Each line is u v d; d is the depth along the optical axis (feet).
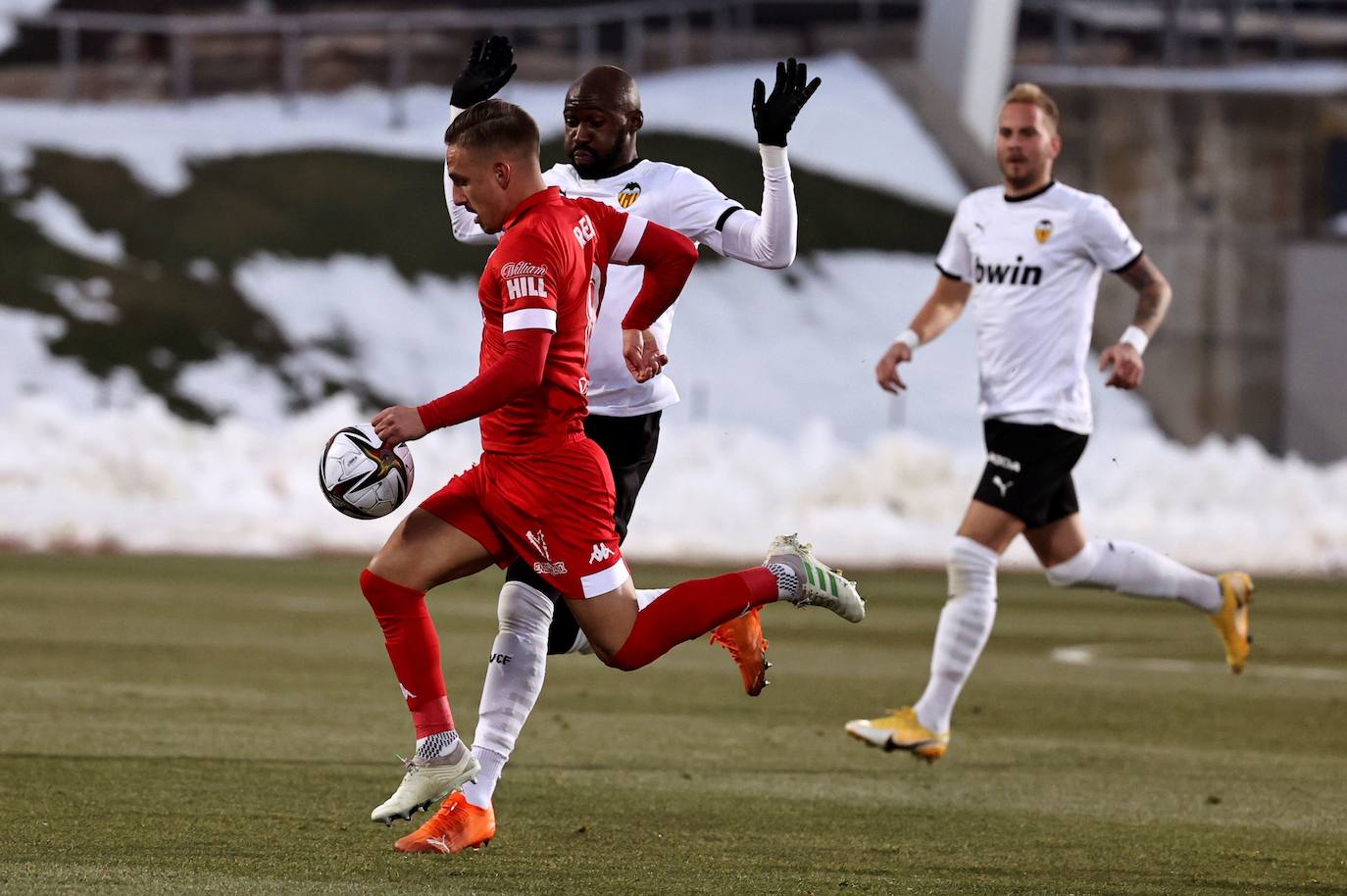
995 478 81.87
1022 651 139.54
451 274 508.94
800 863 56.70
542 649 58.59
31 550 231.71
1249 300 576.20
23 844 56.18
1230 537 269.64
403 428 52.60
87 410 393.70
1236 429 571.28
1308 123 580.30
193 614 150.41
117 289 455.22
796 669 124.16
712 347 485.97
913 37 648.38
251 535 247.91
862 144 602.03
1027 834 63.05
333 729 86.22
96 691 99.14
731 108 612.29
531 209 54.85
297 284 483.92
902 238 556.51
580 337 55.47
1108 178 578.25
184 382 420.77
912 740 79.97
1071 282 82.38
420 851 55.57
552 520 54.85
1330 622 171.53
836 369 485.97
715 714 98.12
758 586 57.72
